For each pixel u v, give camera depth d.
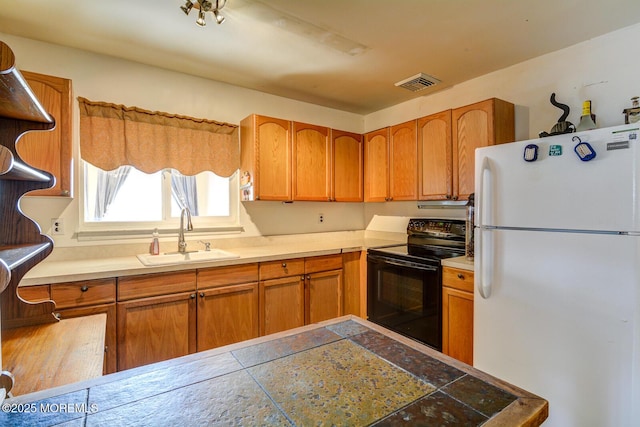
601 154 1.45
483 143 2.40
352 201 3.35
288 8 1.79
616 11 1.82
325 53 2.31
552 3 1.74
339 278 2.93
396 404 0.71
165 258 2.42
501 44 2.19
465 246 2.55
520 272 1.73
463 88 2.84
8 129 1.25
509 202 1.77
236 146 2.91
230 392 0.76
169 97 2.60
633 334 1.38
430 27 1.98
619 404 1.42
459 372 0.85
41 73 2.14
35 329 1.47
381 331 1.13
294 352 0.96
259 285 2.48
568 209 1.55
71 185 2.06
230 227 2.91
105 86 2.35
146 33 2.05
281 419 0.66
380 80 2.80
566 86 2.24
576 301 1.53
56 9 1.79
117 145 2.37
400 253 2.63
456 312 2.20
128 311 1.98
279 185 2.85
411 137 2.94
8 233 1.38
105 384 0.80
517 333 1.74
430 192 2.78
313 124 3.31
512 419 0.66
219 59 2.41
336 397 0.74
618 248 1.41
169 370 0.86
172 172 2.69
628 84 1.98
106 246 2.38
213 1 1.65
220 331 2.31
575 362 1.54
